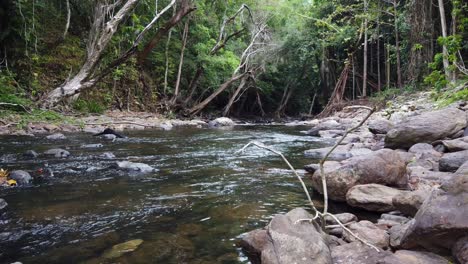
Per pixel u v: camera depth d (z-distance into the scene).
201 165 6.21
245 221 3.41
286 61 29.22
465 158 4.45
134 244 2.84
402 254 2.32
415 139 6.14
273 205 3.92
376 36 21.39
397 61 19.64
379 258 2.31
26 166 5.57
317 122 18.47
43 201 3.92
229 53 22.92
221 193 4.39
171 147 8.38
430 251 2.37
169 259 2.58
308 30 27.39
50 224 3.25
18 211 3.57
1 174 4.86
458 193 2.33
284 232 2.58
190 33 21.78
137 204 3.89
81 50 17.17
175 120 17.12
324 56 27.33
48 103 12.60
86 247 2.77
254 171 5.73
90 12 17.55
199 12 20.72
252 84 26.48
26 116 11.05
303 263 2.28
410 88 17.31
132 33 18.05
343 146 7.95
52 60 15.62
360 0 21.88
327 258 2.35
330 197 4.14
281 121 24.77
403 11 20.11
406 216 3.20
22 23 13.94
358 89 25.50
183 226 3.26
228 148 8.41
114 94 17.47
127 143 8.79
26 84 14.00
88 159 6.33
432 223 2.26
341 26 25.86
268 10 25.78
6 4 13.36
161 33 16.62
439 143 5.77
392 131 6.42
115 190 4.44
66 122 11.57
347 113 19.00
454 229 2.19
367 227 2.86
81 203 3.88
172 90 20.97
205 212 3.66
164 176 5.29
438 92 10.89
